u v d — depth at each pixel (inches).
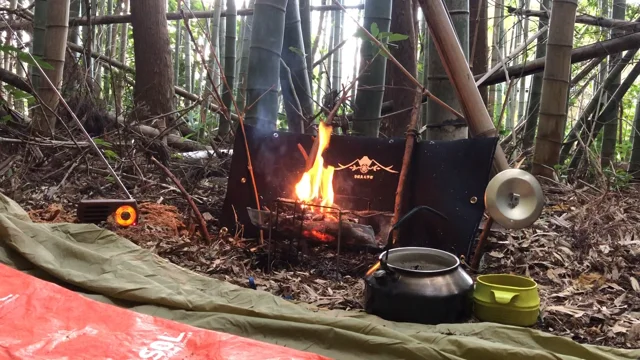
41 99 147.9
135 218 104.7
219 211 124.1
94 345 58.7
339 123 129.1
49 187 133.7
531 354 59.5
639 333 70.2
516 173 84.5
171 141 198.5
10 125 164.6
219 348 58.9
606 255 101.8
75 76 184.4
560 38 143.3
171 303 71.3
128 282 76.1
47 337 59.9
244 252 99.0
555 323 75.4
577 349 63.2
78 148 139.8
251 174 107.1
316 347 63.2
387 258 77.0
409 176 101.3
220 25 316.8
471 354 61.1
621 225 114.9
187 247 98.2
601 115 211.8
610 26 184.1
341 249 102.3
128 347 59.0
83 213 101.6
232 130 181.5
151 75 212.2
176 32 386.6
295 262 95.9
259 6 135.9
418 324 70.3
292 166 107.3
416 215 98.6
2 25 229.3
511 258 100.7
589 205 127.3
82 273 77.7
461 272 74.9
